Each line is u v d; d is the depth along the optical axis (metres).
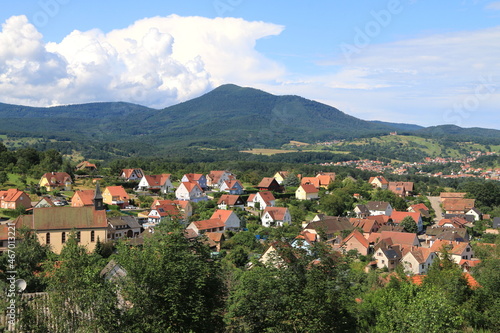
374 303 40.00
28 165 156.38
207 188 175.25
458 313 36.94
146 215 112.94
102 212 81.94
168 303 30.89
